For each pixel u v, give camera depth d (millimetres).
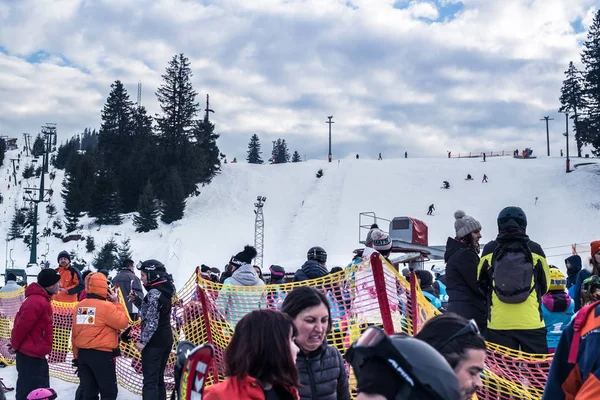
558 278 6863
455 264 6176
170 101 99938
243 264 8078
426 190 83000
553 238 62219
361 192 84438
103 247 68938
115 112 111188
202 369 2311
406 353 1654
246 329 2867
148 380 7277
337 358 3953
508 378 5211
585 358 2742
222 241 72625
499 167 89750
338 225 73750
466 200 78188
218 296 6746
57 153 182875
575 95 101750
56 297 11812
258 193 91188
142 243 73688
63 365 10141
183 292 7738
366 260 5418
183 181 91375
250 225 78812
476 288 6051
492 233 67375
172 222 80938
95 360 7348
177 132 98188
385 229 70875
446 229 70375
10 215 105750
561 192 76250
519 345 5551
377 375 1673
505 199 76812
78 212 85062
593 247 6516
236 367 2822
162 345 7363
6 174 144750
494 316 5613
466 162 95125
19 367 7699
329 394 3791
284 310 3795
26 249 78250
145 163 97562
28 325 7625
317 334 3770
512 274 5438
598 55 93688
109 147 110625
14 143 198625
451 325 2172
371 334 1745
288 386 2844
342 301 5539
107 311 7383
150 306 7273
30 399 6816
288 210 83625
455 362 2100
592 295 6414
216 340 6789
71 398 8797
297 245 68938
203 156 95688
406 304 5363
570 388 2859
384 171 92625
